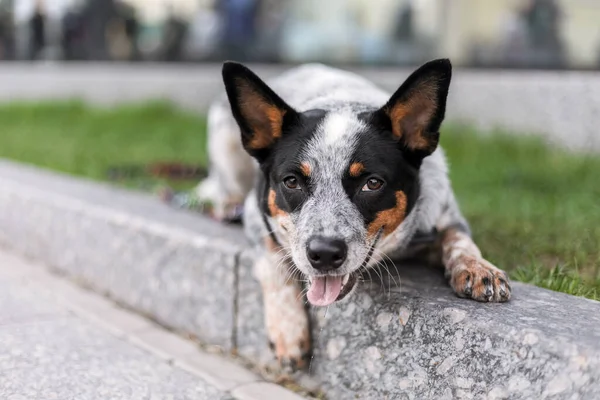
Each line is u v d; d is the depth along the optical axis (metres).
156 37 3.26
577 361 0.68
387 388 0.82
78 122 2.64
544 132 1.86
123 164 1.80
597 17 2.06
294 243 0.83
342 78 1.07
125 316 1.08
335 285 0.81
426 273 0.89
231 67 0.86
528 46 2.21
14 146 2.10
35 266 1.27
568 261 1.00
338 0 2.74
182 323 1.03
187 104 2.96
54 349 0.94
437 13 2.48
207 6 3.11
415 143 0.86
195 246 1.00
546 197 1.33
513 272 0.96
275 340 0.89
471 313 0.76
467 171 1.57
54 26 3.45
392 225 0.85
